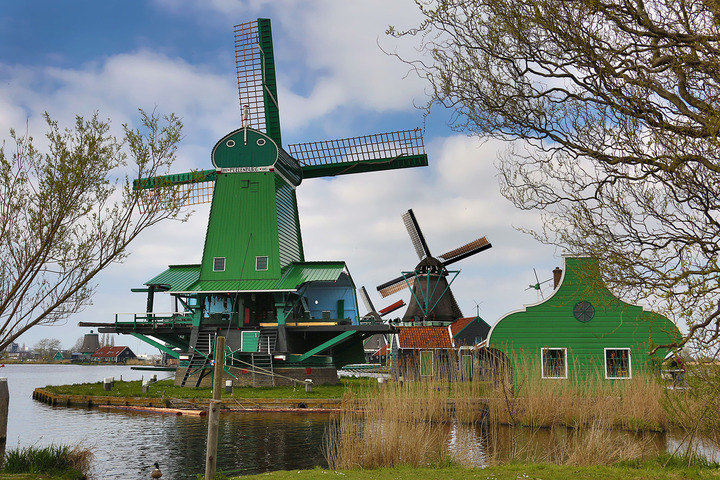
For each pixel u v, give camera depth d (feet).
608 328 109.09
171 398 103.91
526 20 32.14
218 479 41.11
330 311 159.84
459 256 182.50
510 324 110.73
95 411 100.94
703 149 30.73
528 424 75.25
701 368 38.09
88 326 140.77
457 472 42.39
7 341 38.78
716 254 31.22
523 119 35.14
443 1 34.19
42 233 39.19
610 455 49.75
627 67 31.12
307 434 73.05
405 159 161.89
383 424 50.21
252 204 144.56
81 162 39.58
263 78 160.15
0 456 57.72
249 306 146.30
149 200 42.04
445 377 78.64
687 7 30.42
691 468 44.37
